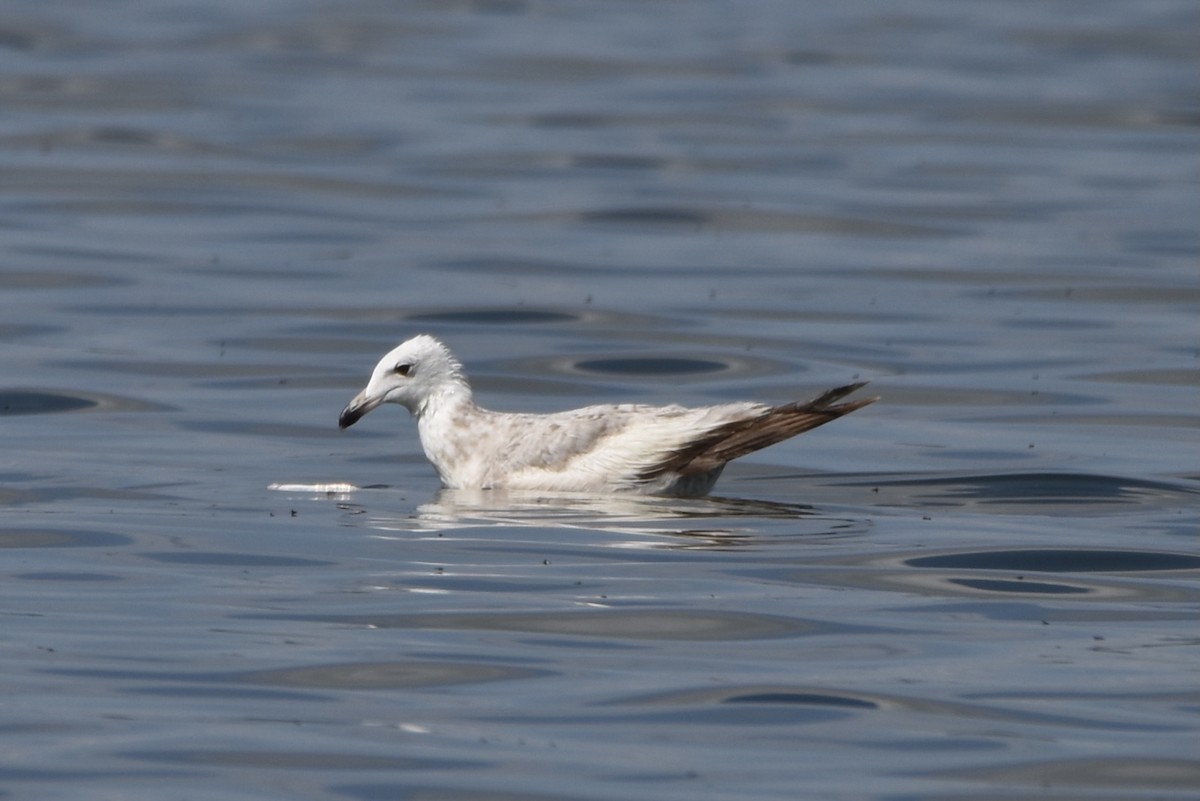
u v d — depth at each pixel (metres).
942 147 34.34
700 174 31.50
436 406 14.38
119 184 29.80
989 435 16.39
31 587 10.87
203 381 18.52
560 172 31.62
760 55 45.50
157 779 7.82
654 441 13.48
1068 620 10.34
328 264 24.69
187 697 8.85
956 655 9.65
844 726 8.54
